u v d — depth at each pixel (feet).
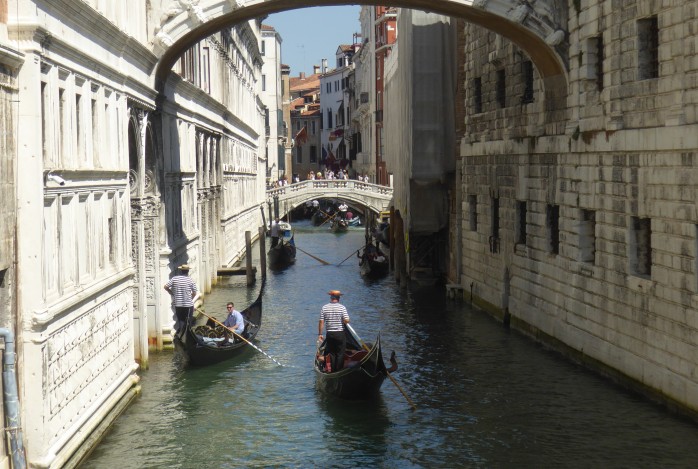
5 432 39.50
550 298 76.23
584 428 54.49
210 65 112.16
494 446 52.21
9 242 39.50
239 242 152.25
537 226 79.10
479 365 71.05
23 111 40.60
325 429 55.88
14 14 39.91
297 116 412.98
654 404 58.13
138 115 66.13
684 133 53.21
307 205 279.69
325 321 64.49
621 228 62.28
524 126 81.25
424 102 107.65
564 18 71.41
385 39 237.25
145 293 68.95
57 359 44.27
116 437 53.42
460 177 105.19
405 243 119.24
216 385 65.77
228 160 136.56
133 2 65.21
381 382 60.90
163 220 76.54
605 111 64.03
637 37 59.52
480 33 95.04
